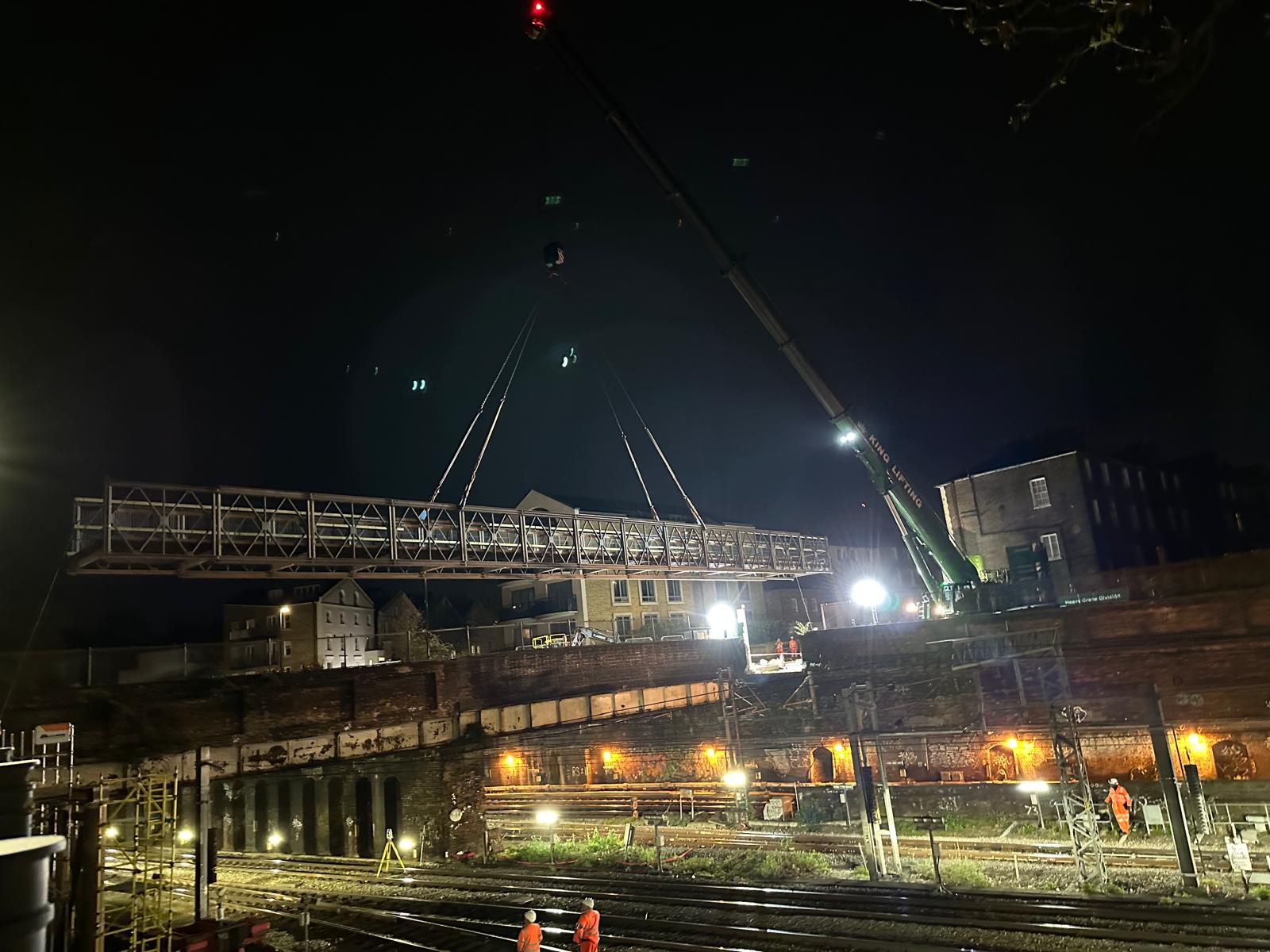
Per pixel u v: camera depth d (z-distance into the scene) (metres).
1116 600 34.97
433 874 30.25
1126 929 17.69
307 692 25.89
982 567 49.72
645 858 30.12
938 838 28.78
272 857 36.81
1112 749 31.19
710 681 40.50
